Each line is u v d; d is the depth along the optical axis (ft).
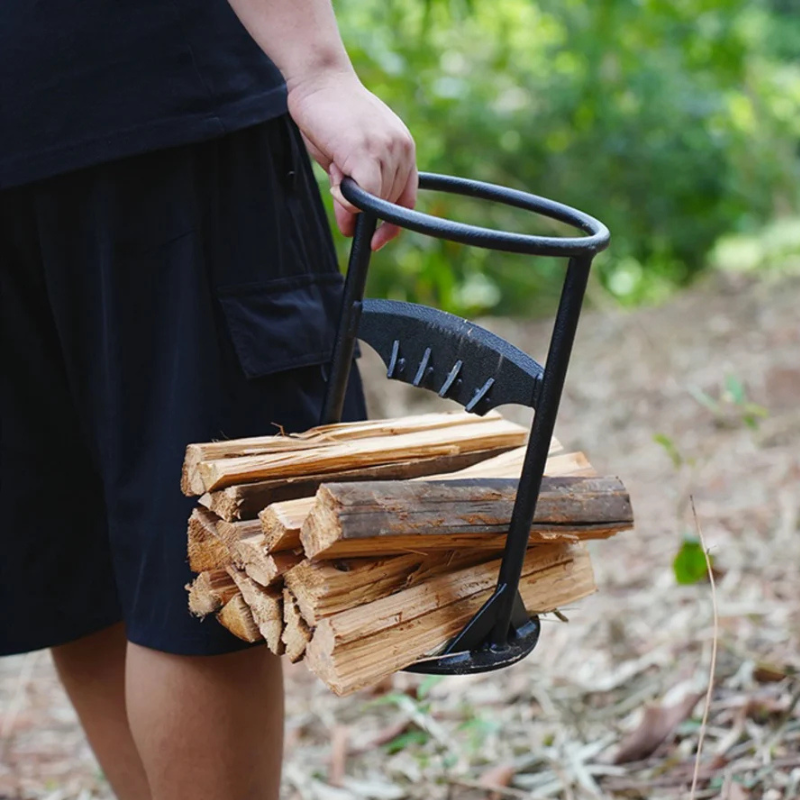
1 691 7.96
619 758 5.53
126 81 3.59
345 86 3.55
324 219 4.20
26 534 4.12
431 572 3.43
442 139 19.95
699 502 9.24
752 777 5.12
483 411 3.36
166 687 3.71
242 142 3.75
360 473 3.55
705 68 24.64
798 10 35.22
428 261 12.46
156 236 3.67
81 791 6.22
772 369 12.53
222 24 3.73
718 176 24.80
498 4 21.76
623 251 23.66
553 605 3.79
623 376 14.07
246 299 3.74
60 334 3.83
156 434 3.71
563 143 23.47
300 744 6.46
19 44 3.61
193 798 3.77
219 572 3.46
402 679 6.83
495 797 5.44
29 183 3.59
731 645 6.32
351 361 3.92
